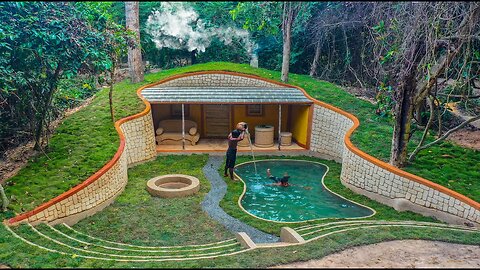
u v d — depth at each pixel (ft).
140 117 47.16
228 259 20.39
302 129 54.19
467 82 36.06
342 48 70.38
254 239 28.73
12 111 38.01
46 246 23.53
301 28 70.13
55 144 39.68
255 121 59.41
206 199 36.76
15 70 33.47
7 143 41.04
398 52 32.63
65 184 31.32
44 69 34.81
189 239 28.55
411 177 33.63
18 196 29.30
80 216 31.32
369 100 57.36
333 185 41.27
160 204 35.22
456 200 30.50
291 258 20.36
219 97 51.96
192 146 54.13
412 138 43.98
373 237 23.52
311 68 73.97
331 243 22.50
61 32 31.58
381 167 36.17
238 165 48.24
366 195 38.09
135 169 45.52
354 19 58.23
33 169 34.35
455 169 35.81
